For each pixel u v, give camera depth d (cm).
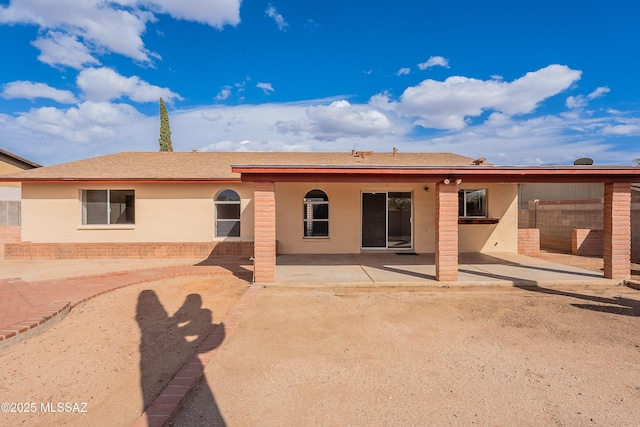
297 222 1216
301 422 289
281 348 435
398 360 402
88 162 1389
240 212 1220
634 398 324
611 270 786
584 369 379
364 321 536
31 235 1198
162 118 2903
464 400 321
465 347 437
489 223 1211
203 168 1309
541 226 1488
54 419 303
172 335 498
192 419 292
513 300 653
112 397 338
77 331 513
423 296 683
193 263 1064
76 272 929
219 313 596
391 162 1420
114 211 1230
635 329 498
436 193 790
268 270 771
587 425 285
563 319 543
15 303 599
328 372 373
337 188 1221
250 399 322
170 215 1216
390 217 1249
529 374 369
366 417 295
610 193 788
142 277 839
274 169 727
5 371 390
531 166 736
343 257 1131
